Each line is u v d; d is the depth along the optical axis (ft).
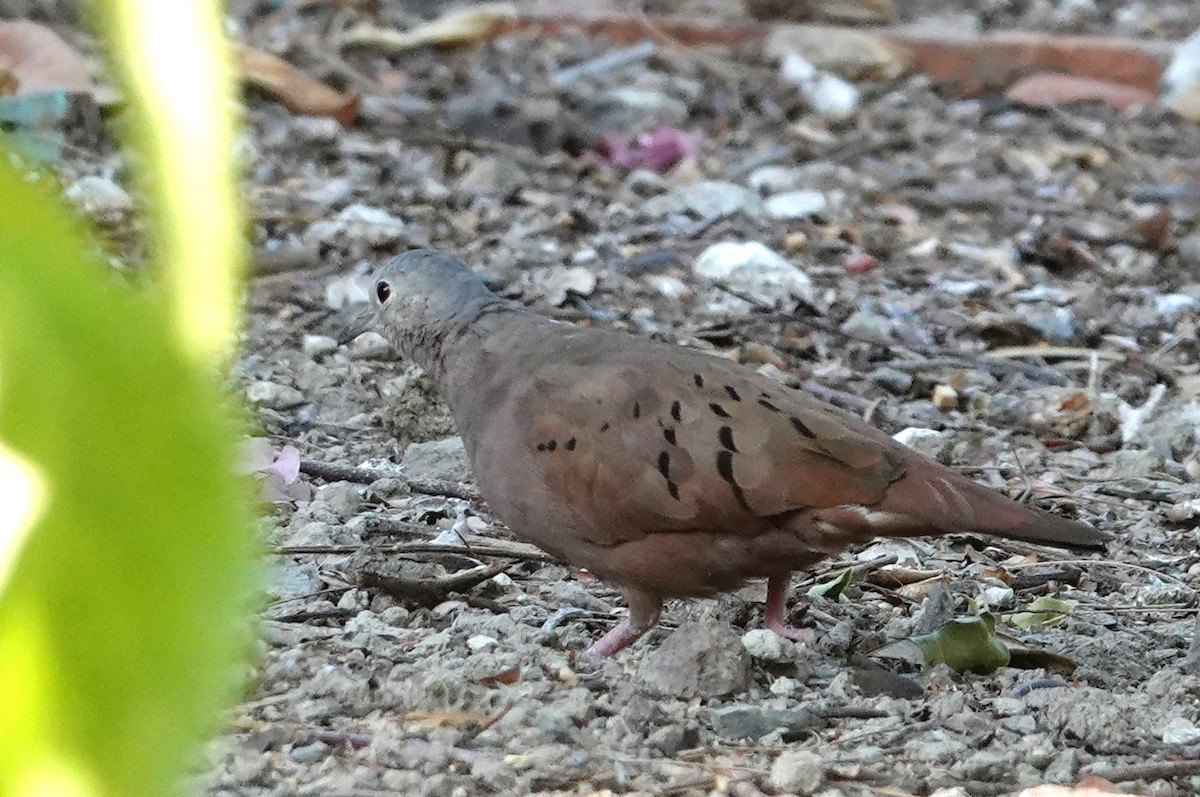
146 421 4.11
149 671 4.11
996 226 66.90
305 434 42.98
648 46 84.74
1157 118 82.23
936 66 86.84
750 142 75.51
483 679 26.86
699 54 85.87
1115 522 40.04
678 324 54.13
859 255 61.98
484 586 32.83
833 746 25.03
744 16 91.50
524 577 33.86
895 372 51.06
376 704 25.86
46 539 4.05
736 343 52.85
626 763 23.76
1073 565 36.19
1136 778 23.72
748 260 58.44
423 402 42.27
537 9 89.35
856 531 25.67
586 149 71.82
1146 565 36.58
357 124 71.56
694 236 62.39
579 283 55.77
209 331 4.16
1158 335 56.39
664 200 65.16
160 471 4.12
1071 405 48.06
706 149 73.97
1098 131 79.82
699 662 26.91
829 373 50.62
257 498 5.13
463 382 29.63
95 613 4.08
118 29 4.09
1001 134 79.25
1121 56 85.81
